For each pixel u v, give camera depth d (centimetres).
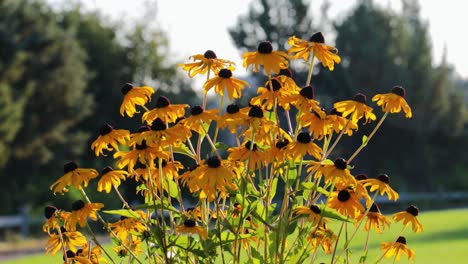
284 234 389
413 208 461
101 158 3216
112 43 4025
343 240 859
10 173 3086
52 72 3269
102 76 3916
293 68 4247
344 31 4375
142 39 4109
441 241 1661
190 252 416
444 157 4372
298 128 409
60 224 409
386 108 422
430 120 4272
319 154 396
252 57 404
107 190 410
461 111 4375
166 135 392
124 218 422
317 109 406
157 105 410
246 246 430
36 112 3241
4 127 2883
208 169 387
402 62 4353
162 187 405
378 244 1298
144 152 393
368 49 4284
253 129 387
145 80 4103
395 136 4197
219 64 411
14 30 3136
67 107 3316
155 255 413
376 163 4166
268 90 419
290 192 409
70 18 3928
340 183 418
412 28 4450
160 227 399
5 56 3084
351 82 4262
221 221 408
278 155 398
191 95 4144
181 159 1388
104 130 409
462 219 2303
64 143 3316
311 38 413
